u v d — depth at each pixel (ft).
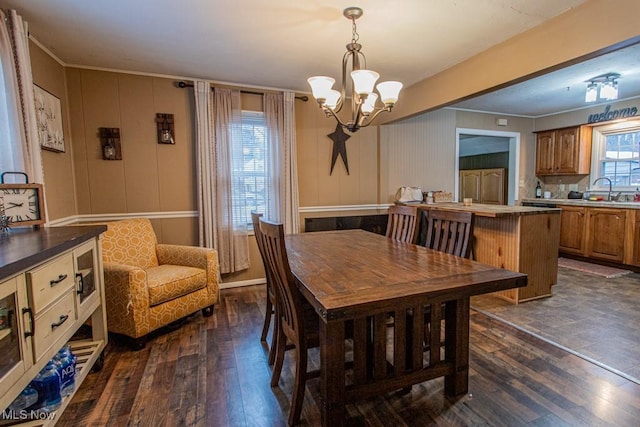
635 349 7.39
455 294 4.75
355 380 5.18
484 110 17.21
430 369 5.72
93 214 10.54
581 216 15.35
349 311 4.12
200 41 8.54
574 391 5.97
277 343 6.56
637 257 13.34
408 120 15.43
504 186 21.50
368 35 8.20
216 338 8.36
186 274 8.88
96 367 6.83
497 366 6.79
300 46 8.85
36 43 8.40
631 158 15.42
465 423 5.26
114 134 10.57
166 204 11.39
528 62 7.97
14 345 4.03
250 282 12.70
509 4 6.79
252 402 5.90
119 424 5.35
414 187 15.67
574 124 17.10
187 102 11.44
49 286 4.81
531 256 10.39
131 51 9.12
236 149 11.92
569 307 9.88
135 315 7.62
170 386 6.36
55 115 9.13
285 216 12.73
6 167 6.43
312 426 5.31
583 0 6.66
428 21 7.54
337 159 14.01
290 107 12.64
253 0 6.63
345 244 7.98
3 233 5.82
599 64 10.36
